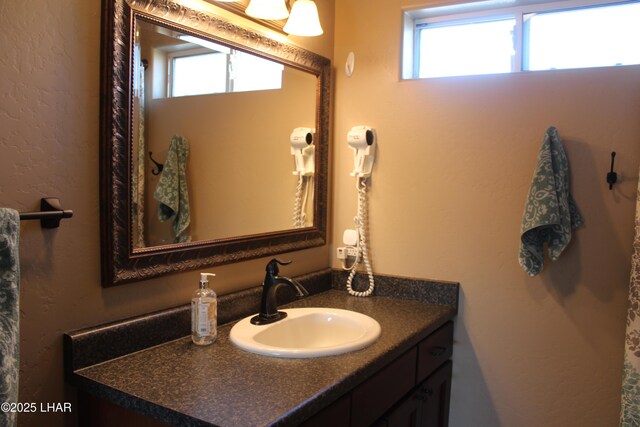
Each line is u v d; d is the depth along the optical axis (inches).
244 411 42.3
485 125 76.7
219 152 65.3
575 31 75.5
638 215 63.9
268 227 75.4
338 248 89.0
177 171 59.5
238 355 55.3
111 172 51.6
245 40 68.0
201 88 62.2
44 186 46.8
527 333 75.2
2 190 43.8
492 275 77.3
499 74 75.4
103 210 51.6
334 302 80.8
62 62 47.6
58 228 48.2
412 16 85.0
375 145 85.7
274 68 74.5
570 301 72.1
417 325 68.4
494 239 76.9
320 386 47.4
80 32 48.9
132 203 54.1
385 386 59.1
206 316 58.2
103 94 50.9
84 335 50.3
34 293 46.7
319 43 85.0
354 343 57.9
